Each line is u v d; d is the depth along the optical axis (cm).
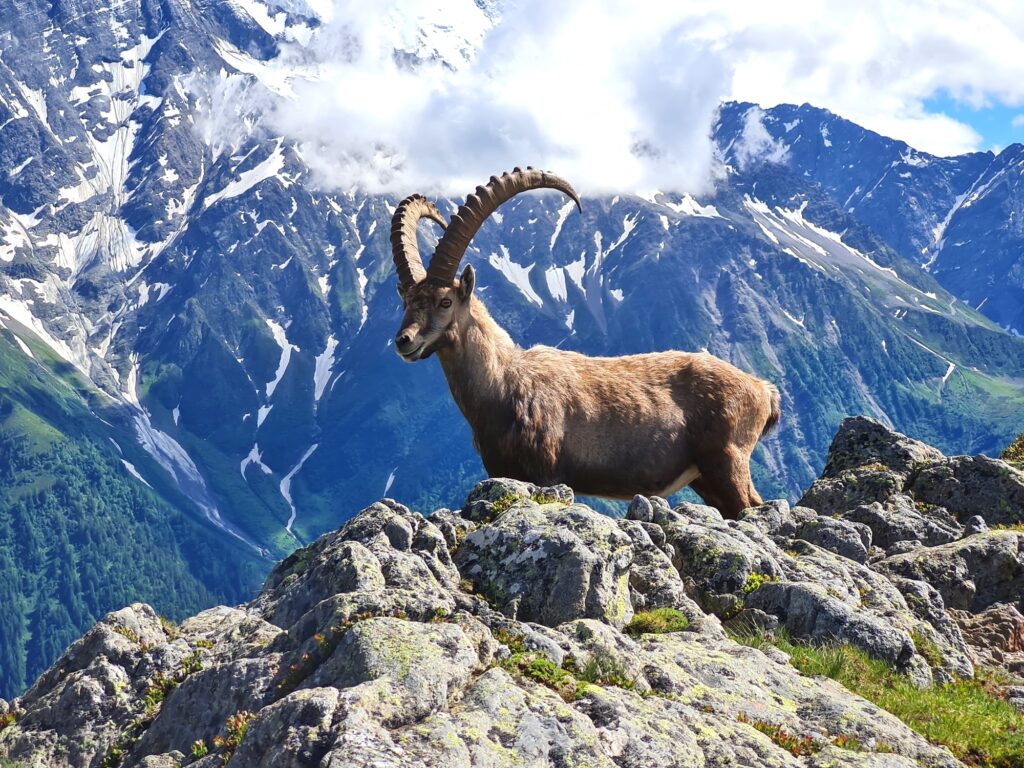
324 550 394
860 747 331
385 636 318
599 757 292
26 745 346
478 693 309
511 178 480
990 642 454
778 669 362
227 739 314
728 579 415
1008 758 352
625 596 383
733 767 309
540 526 388
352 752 272
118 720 348
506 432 479
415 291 475
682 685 339
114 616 374
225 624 381
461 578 380
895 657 398
